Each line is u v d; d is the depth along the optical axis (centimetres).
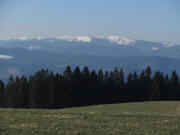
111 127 2147
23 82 10162
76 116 2653
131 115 2895
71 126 2106
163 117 2831
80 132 1908
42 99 9675
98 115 2803
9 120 2223
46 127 2019
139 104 6856
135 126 2230
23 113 2709
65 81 10231
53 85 9756
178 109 5897
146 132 2006
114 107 6712
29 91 9925
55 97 9788
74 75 10512
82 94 10525
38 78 9831
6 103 10375
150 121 2525
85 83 10656
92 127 2108
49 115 2630
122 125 2256
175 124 2394
